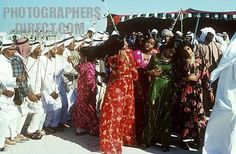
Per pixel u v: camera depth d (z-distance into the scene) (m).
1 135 6.34
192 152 6.54
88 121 7.48
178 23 17.38
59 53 8.12
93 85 7.45
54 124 7.85
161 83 6.54
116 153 6.22
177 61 6.50
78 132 7.56
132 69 6.46
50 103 7.58
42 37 8.59
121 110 6.33
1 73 6.30
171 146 6.84
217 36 11.97
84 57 7.42
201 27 17.55
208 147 5.89
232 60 5.60
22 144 6.88
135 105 6.80
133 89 6.57
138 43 7.05
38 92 7.36
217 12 16.61
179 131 6.64
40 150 6.53
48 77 7.52
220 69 5.71
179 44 6.49
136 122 6.83
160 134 6.57
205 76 6.55
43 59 7.50
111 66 6.43
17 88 6.62
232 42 5.75
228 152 5.62
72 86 8.24
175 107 6.57
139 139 6.80
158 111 6.55
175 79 6.53
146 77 6.79
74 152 6.45
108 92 6.36
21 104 6.77
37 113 7.18
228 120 5.66
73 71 8.20
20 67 6.69
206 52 10.03
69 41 8.77
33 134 7.25
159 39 11.20
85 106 7.46
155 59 6.59
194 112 6.48
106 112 6.28
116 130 6.27
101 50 6.52
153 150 6.61
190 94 6.48
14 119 6.70
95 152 6.46
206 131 5.91
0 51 6.36
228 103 5.66
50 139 7.26
